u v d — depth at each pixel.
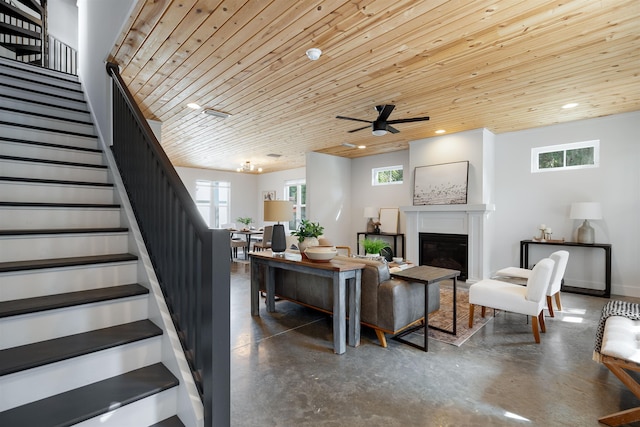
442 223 5.82
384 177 7.70
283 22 2.40
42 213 2.15
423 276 2.93
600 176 4.80
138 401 1.45
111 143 3.03
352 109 4.40
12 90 3.26
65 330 1.66
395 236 7.12
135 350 1.66
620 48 2.74
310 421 1.85
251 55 2.91
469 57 2.92
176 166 9.56
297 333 3.25
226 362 1.38
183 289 1.67
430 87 3.60
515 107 4.30
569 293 4.72
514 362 2.59
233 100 4.05
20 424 1.25
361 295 3.01
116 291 1.88
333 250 3.15
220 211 10.53
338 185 7.92
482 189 5.36
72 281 1.87
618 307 2.59
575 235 4.99
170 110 4.44
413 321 3.04
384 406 1.99
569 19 2.32
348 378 2.33
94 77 3.48
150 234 2.10
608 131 4.73
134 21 2.41
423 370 2.46
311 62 3.03
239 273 6.44
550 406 2.00
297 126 5.21
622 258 4.64
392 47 2.74
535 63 3.02
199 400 1.46
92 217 2.36
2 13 4.72
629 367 1.75
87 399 1.41
